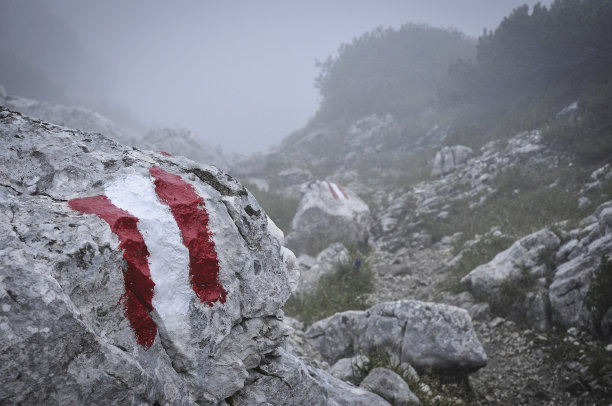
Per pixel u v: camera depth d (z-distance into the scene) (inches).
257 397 87.9
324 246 393.4
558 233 262.8
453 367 188.9
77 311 54.4
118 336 61.6
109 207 70.0
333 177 731.4
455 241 357.1
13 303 48.8
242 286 84.1
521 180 419.8
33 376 49.1
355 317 211.6
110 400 56.2
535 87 601.9
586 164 398.0
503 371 195.6
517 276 242.2
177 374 70.7
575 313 204.7
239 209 88.3
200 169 92.4
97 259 60.7
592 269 208.8
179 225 75.0
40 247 56.8
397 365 179.9
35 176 71.4
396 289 305.4
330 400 116.6
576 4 541.6
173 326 69.2
